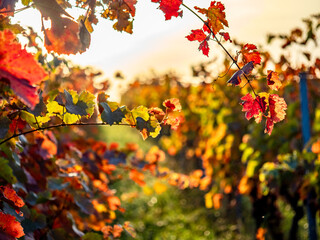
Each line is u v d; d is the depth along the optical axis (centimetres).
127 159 306
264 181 382
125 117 132
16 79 82
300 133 452
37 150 210
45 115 131
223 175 565
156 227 720
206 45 122
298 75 329
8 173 145
